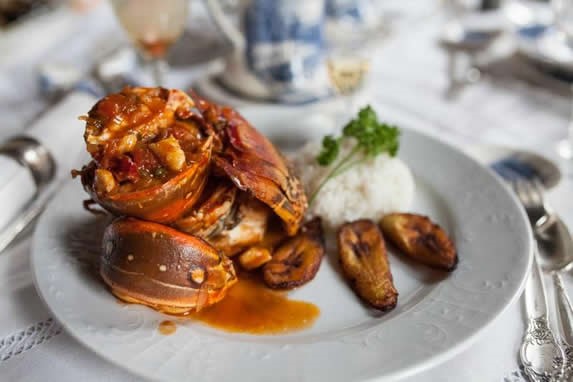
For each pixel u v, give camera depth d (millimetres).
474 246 343
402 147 428
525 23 566
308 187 395
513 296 299
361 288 326
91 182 299
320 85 500
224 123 333
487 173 389
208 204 320
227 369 271
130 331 288
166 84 517
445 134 474
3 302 314
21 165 372
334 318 316
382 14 675
